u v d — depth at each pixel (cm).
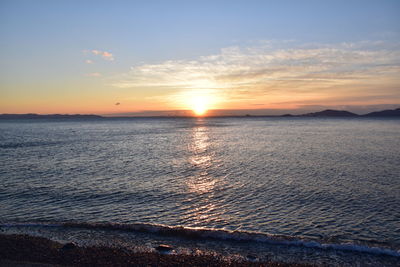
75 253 1182
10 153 4556
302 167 3259
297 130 10875
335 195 2130
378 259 1173
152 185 2452
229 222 1628
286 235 1450
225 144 5928
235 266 1097
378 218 1675
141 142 6581
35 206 1894
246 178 2714
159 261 1127
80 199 2048
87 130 12244
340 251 1237
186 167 3331
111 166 3412
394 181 2555
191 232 1395
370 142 5884
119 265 1089
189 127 15238
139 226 1471
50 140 7038
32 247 1227
